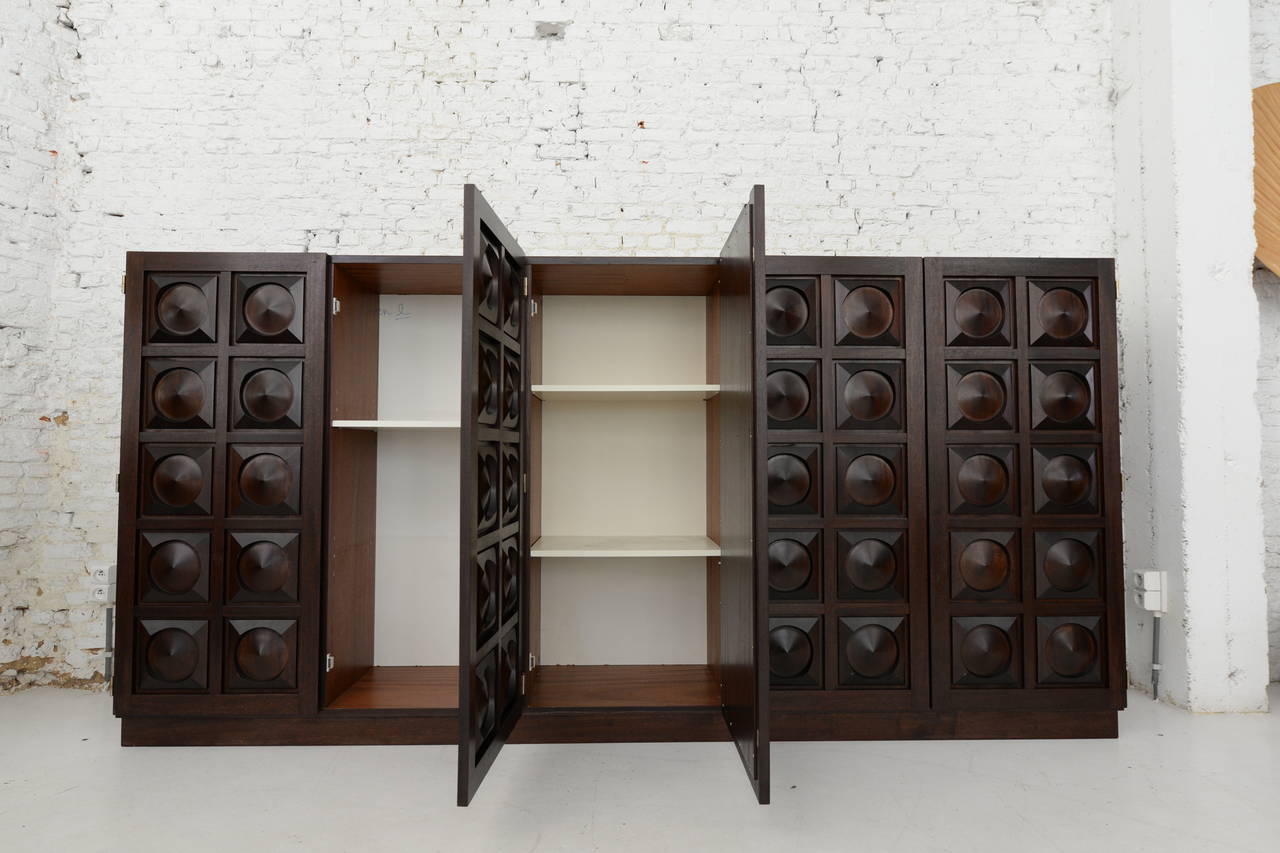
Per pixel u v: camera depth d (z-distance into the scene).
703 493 2.93
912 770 2.16
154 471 2.33
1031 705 2.36
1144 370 2.85
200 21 2.96
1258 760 2.21
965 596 2.38
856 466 2.38
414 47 3.01
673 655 2.89
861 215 3.03
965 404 2.40
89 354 2.89
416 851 1.71
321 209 2.96
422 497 2.88
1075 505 2.40
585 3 3.04
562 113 3.02
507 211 3.00
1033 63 3.02
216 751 2.29
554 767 2.19
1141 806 1.93
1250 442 2.68
